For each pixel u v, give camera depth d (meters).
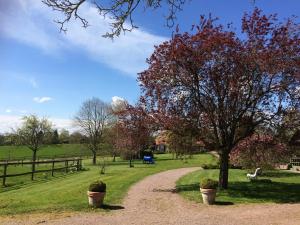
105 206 15.56
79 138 65.81
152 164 51.84
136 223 12.48
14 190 22.75
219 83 19.66
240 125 20.72
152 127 20.59
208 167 39.09
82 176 31.30
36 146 51.53
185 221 12.88
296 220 13.21
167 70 19.91
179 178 28.84
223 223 12.62
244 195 19.16
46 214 13.75
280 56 18.61
